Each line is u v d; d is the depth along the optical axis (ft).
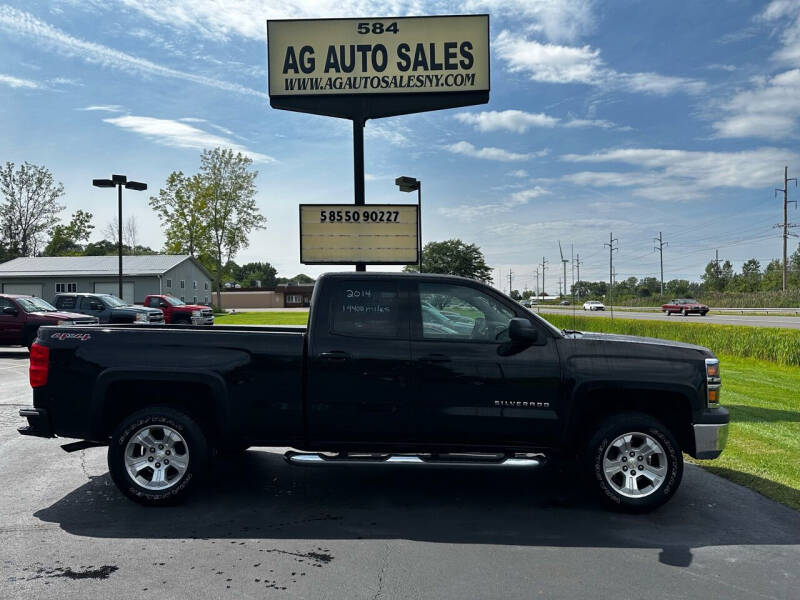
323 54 39.37
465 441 16.61
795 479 19.29
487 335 17.02
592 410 17.28
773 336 51.01
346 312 16.97
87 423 16.60
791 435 24.70
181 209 204.85
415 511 16.39
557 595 11.44
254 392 16.58
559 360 16.42
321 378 16.51
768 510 16.51
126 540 14.14
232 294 291.38
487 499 17.52
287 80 39.50
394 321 16.89
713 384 16.47
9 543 13.91
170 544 13.91
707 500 17.35
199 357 16.58
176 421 16.42
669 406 17.52
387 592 11.55
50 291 152.87
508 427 16.39
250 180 209.46
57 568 12.55
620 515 16.12
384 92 39.32
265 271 515.91
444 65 39.19
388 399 16.48
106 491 17.85
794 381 40.22
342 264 41.32
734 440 23.95
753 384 38.70
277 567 12.67
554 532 14.84
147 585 11.78
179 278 172.35
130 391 17.21
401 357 16.49
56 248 263.49
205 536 14.42
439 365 16.44
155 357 16.58
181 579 12.07
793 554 13.53
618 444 16.25
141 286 155.53
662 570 12.62
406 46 39.27
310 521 15.53
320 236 41.16
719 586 11.86
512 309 17.07
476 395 16.38
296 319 133.18
